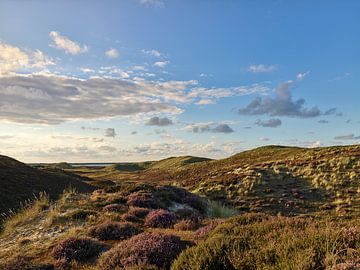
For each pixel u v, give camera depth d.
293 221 9.01
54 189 45.28
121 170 194.38
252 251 6.81
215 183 43.91
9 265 9.25
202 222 13.99
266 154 85.12
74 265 9.57
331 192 32.25
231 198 35.78
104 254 9.20
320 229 7.55
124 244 9.45
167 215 14.82
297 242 6.56
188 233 11.80
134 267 7.45
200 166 102.94
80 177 73.38
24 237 14.13
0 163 49.88
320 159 46.09
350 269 5.14
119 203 19.38
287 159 54.22
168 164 177.75
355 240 6.42
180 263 7.16
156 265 8.03
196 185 48.66
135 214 16.25
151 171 152.00
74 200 20.92
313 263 5.55
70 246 10.46
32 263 9.48
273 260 6.36
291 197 32.66
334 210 26.75
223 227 9.89
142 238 9.66
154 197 20.73
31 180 45.62
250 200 33.59
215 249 7.20
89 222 15.01
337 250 5.80
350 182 33.97
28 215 17.98
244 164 65.31
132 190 22.88
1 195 33.94
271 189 36.22
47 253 10.75
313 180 36.94
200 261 6.82
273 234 7.66
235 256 6.80
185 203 22.55
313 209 28.19
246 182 40.09
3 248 13.10
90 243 10.73
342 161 41.00
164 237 9.64
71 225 14.76
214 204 24.72
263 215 12.02
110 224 12.76
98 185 61.06
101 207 18.67
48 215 16.92
